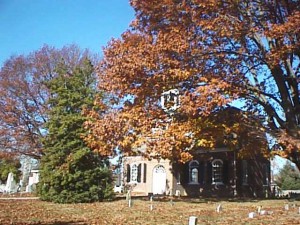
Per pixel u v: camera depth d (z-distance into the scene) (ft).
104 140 80.59
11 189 160.15
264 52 66.59
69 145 92.99
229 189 123.95
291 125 70.18
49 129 97.14
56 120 96.63
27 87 150.71
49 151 95.96
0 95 148.97
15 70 151.12
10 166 186.80
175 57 66.59
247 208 72.13
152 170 145.28
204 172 131.13
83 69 105.19
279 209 68.59
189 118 72.18
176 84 68.28
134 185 148.46
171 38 65.36
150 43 69.31
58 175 90.33
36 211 65.57
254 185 131.75
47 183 93.81
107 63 73.46
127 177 153.17
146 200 96.02
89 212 64.34
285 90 72.18
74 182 91.04
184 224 46.26
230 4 64.75
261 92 71.72
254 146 76.54
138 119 74.33
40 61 152.97
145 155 83.05
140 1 69.97
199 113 63.62
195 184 132.46
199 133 75.10
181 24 66.95
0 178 195.21
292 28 59.41
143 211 65.87
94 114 85.56
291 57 73.41
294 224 46.65
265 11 67.26
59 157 93.45
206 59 67.72
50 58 153.58
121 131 78.23
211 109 62.85
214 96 61.11
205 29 64.54
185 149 79.56
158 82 67.92
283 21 66.28
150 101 73.77
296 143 66.95
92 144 83.05
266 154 77.51
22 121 150.51
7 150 149.18
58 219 52.95
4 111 148.56
